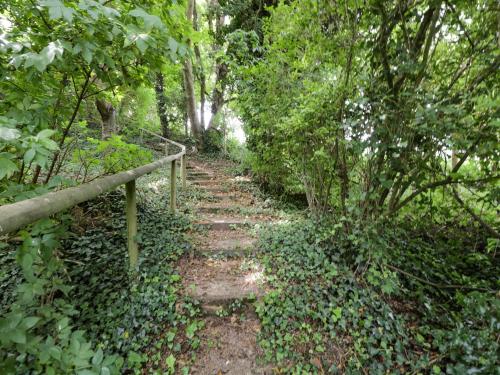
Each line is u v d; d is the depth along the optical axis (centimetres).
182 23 194
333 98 249
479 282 233
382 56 204
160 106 1129
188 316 212
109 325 187
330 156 277
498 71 187
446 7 187
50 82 186
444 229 293
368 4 201
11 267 223
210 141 1089
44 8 163
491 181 194
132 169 231
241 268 273
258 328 209
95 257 247
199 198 482
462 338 177
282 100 385
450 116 180
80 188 142
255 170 546
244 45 477
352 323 212
